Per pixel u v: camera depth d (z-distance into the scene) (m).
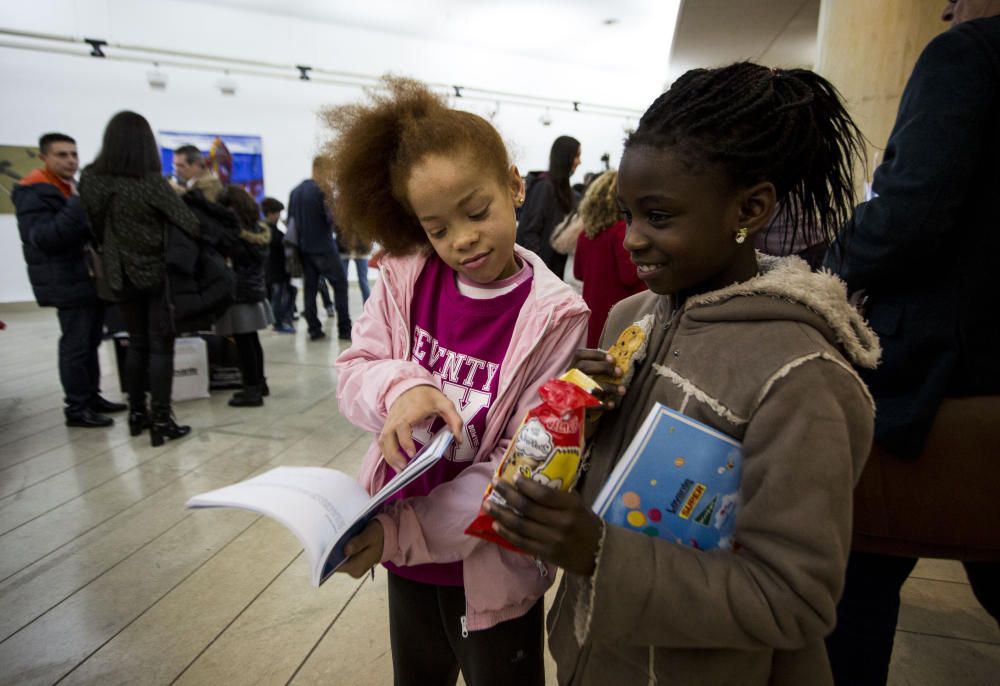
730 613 0.48
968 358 0.89
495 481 0.56
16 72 6.75
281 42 8.23
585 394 0.53
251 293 3.35
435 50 9.21
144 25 7.41
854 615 1.01
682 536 0.55
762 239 1.21
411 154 0.72
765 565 0.49
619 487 0.56
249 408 3.47
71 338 3.09
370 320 0.93
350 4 7.86
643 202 0.55
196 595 1.76
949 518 0.89
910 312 0.93
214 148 8.09
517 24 8.59
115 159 2.60
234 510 2.26
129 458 2.74
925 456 0.89
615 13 8.27
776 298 0.55
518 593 0.80
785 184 0.59
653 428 0.55
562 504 0.49
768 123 0.54
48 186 2.98
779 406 0.50
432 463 0.59
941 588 1.72
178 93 7.75
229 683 1.44
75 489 2.43
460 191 0.71
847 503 0.49
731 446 0.54
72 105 7.13
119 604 1.72
